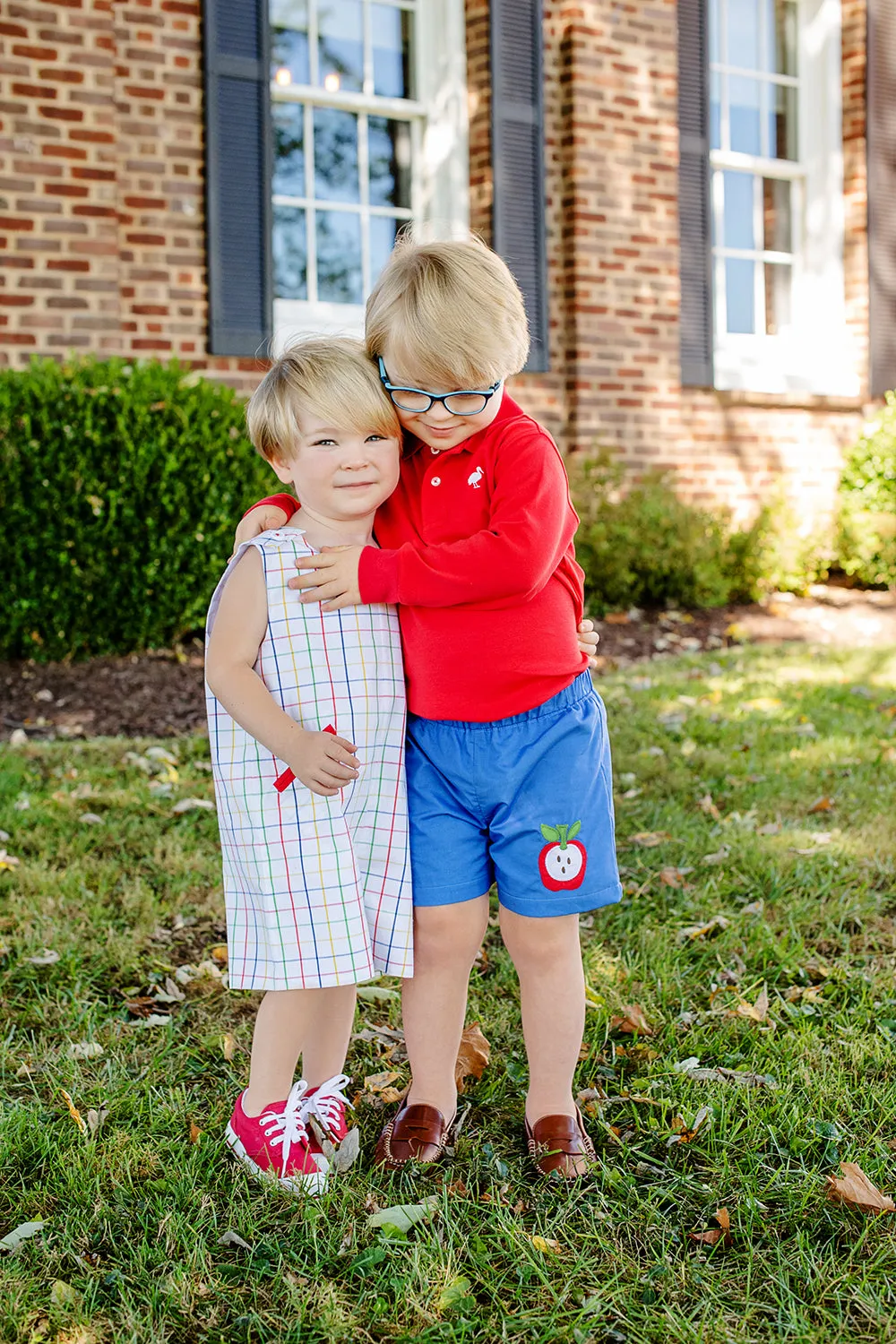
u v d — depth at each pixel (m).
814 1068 2.28
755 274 9.16
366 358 1.89
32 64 5.87
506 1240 1.79
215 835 3.61
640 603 7.75
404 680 1.97
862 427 8.98
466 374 1.81
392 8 7.43
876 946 2.85
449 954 2.00
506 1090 2.26
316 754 1.77
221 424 5.80
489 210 7.48
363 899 1.94
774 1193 1.91
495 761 1.92
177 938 2.92
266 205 6.66
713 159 8.77
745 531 8.20
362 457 1.86
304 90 7.10
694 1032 2.41
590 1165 1.98
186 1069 2.32
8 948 2.80
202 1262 1.74
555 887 1.95
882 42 9.19
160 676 5.55
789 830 3.61
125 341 6.36
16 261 5.91
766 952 2.78
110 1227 1.84
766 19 9.07
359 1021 2.52
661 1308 1.66
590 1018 2.49
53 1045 2.41
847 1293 1.68
